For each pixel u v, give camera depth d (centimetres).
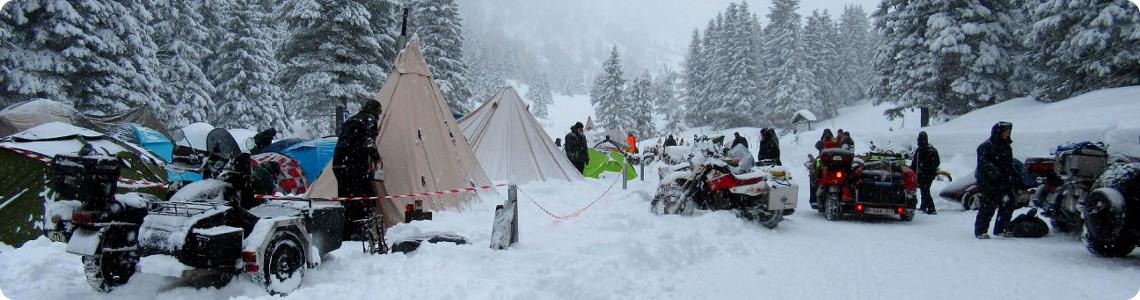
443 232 657
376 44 2606
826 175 996
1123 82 2097
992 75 2683
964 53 2592
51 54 1938
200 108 2941
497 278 492
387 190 839
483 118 1350
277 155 1080
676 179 952
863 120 5200
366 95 2548
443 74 3250
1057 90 2305
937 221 990
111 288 447
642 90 6662
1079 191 730
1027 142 1566
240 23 3203
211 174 518
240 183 516
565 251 609
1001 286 516
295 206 549
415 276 491
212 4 3238
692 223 809
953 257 653
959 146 1872
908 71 2884
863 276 563
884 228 903
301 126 3550
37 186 679
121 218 441
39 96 1952
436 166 902
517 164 1286
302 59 2530
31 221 666
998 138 788
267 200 597
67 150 711
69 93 2070
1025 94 2642
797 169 2091
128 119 1742
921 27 2881
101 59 2092
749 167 945
